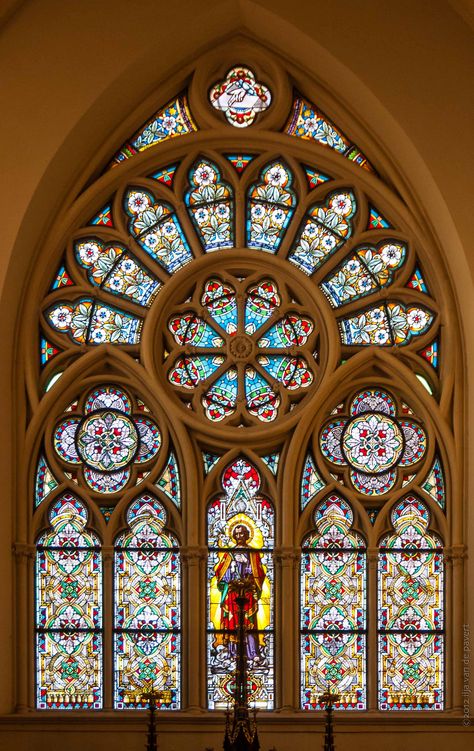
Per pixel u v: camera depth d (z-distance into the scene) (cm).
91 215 1788
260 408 1739
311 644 1689
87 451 1731
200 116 1780
